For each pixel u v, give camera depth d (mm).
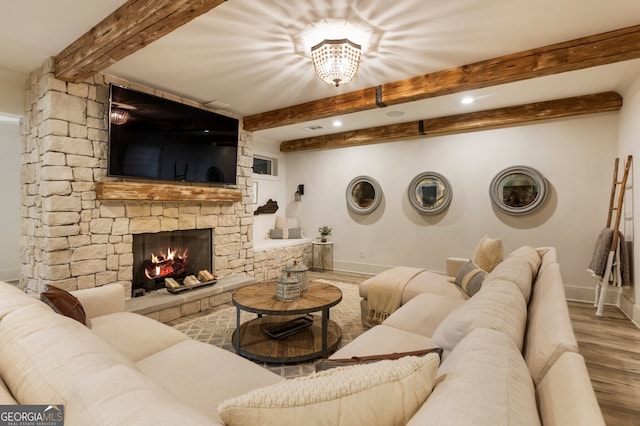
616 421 1828
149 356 1638
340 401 714
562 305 1317
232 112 4355
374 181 5535
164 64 2900
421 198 5113
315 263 6160
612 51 2334
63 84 2838
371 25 2270
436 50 2631
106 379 747
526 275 1921
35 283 2980
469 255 4754
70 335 974
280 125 4328
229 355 1625
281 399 685
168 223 3648
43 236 2840
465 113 4445
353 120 4836
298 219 6465
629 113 3377
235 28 2312
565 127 4109
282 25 2279
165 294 3465
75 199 2916
